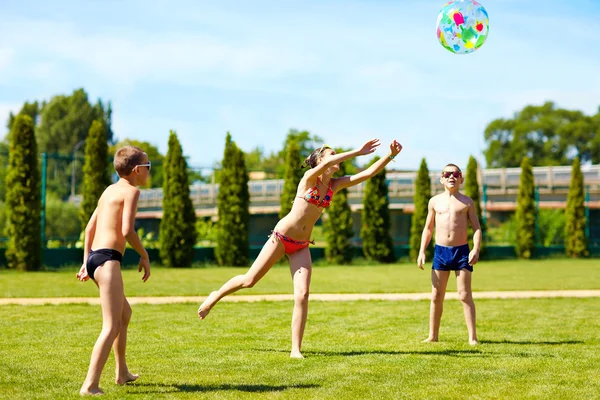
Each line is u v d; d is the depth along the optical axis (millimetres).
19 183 20703
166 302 11695
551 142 72562
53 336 7785
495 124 76938
